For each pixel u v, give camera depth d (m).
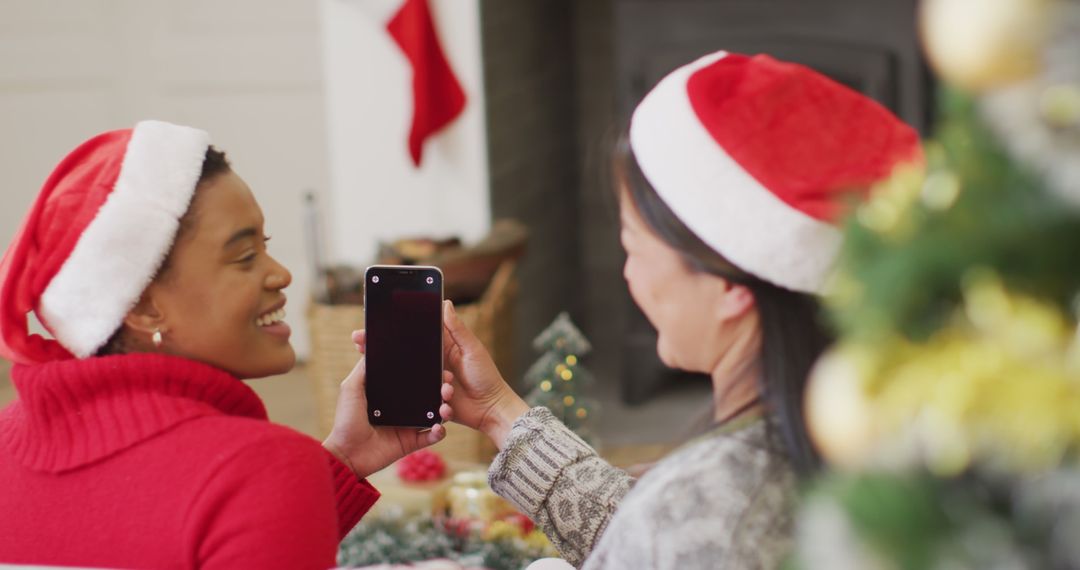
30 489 1.07
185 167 1.10
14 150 4.68
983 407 0.48
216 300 1.12
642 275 0.95
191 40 4.60
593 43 4.83
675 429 3.92
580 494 1.24
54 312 1.09
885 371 0.51
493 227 3.69
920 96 3.76
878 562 0.50
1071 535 0.48
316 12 4.56
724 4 3.85
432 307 1.28
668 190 0.90
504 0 3.98
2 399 4.33
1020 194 0.50
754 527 0.87
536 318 4.26
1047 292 0.50
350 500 1.25
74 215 1.08
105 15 4.60
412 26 3.67
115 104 4.65
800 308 0.89
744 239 0.87
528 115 4.24
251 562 0.99
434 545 1.93
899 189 0.55
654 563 0.88
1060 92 0.47
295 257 4.70
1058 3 0.47
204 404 1.09
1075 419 0.47
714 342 0.93
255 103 4.62
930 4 0.50
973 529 0.49
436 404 1.28
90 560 1.04
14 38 4.61
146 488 1.03
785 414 0.88
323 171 4.65
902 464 0.51
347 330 3.24
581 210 4.94
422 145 3.74
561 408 2.51
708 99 0.89
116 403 1.07
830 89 0.91
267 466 1.02
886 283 0.51
